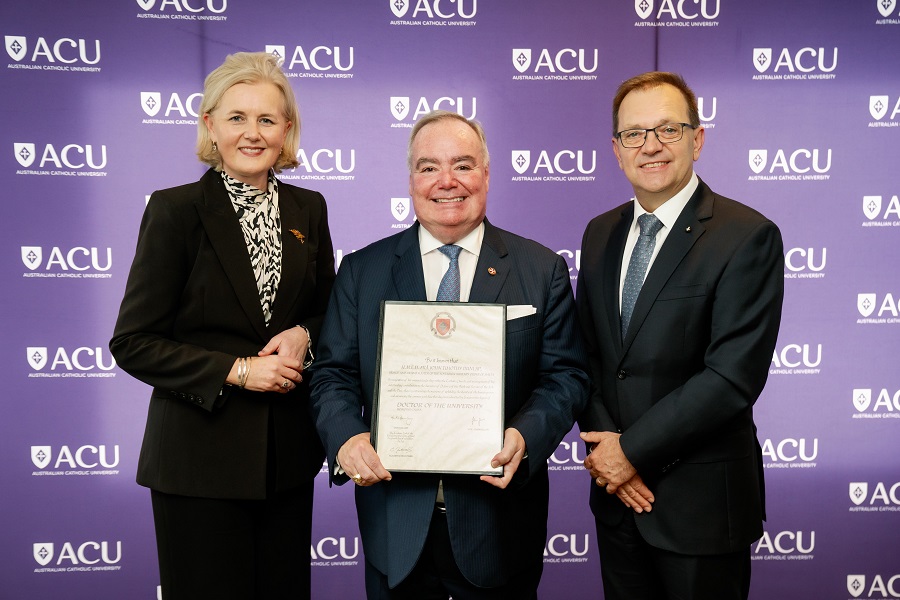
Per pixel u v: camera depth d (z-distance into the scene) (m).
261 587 1.82
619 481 1.72
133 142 2.98
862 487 3.11
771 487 3.12
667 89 1.77
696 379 1.68
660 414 1.68
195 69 2.99
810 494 3.12
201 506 1.73
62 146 2.96
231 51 3.00
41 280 2.97
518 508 1.73
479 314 1.63
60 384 3.00
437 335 1.63
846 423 3.10
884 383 3.10
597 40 3.05
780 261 1.72
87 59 2.95
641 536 1.83
